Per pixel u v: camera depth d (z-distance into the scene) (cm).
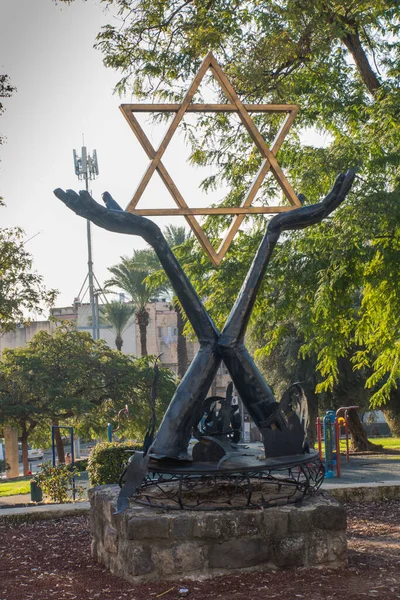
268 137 1334
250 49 1286
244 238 1288
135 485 534
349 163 1116
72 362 3019
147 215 573
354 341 1384
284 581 483
